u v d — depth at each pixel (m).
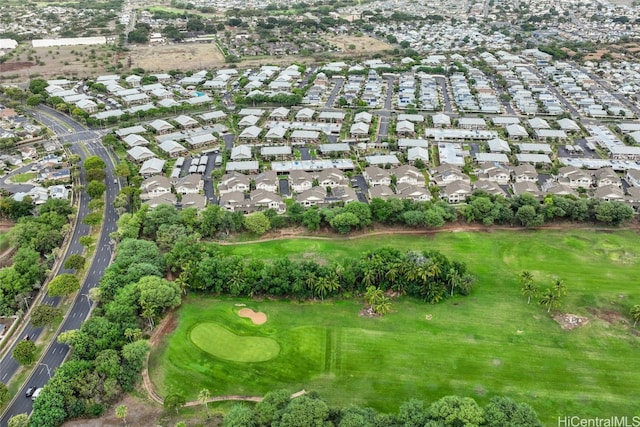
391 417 128.88
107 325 160.25
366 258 192.50
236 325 173.88
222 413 140.50
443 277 186.88
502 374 152.62
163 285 175.00
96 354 151.88
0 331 170.00
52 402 135.50
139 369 152.62
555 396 144.62
